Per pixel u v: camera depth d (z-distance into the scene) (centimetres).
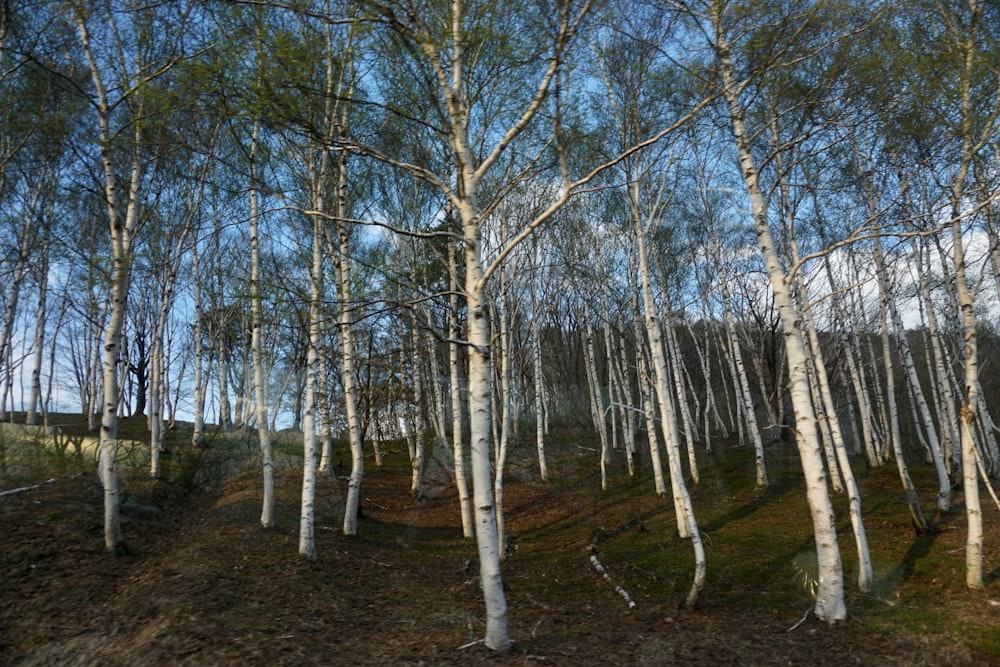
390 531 1415
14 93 1143
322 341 1305
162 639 687
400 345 1641
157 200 1268
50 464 1487
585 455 1966
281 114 695
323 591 909
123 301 1029
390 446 2792
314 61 777
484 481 662
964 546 997
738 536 1226
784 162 1276
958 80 902
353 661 650
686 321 2383
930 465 1869
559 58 666
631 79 1122
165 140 1062
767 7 765
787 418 2511
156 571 930
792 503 1432
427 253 1429
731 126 957
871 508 1334
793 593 929
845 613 788
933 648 701
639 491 1634
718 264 1758
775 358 2291
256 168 1142
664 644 717
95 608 809
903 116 968
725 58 798
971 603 805
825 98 913
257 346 1271
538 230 1355
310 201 1206
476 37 725
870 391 2584
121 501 1298
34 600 819
